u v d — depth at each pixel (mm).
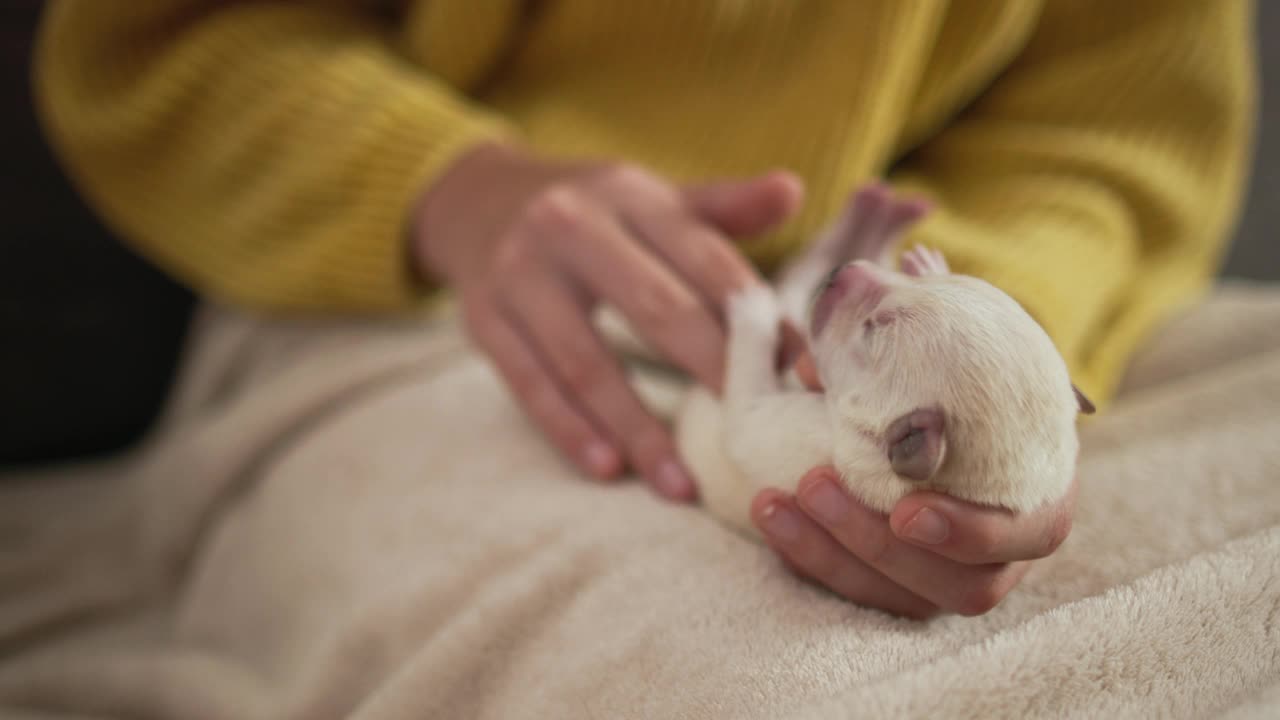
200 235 702
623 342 632
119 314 851
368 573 550
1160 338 644
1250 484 500
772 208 544
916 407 445
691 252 540
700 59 646
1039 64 699
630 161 653
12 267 811
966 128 693
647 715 456
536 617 503
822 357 475
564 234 553
